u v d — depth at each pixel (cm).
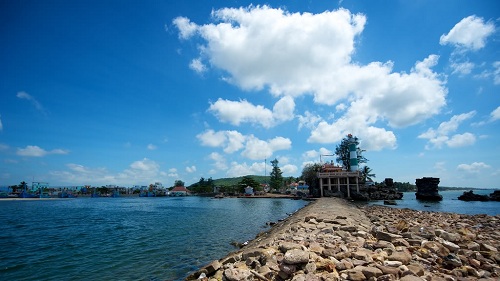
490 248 1021
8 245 2012
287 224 2147
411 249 947
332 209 2833
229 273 787
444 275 727
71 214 4859
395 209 3944
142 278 1201
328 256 856
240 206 6650
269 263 855
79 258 1588
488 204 6550
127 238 2256
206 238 2195
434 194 8488
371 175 10325
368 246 975
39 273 1310
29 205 8175
